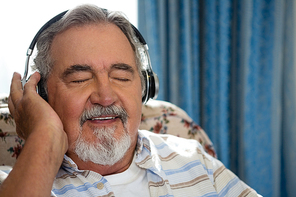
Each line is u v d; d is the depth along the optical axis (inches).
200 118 74.1
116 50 31.5
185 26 67.0
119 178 33.5
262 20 68.8
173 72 67.4
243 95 69.6
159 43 65.9
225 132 71.0
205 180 36.7
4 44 60.4
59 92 30.7
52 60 31.3
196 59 69.7
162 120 47.1
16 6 60.6
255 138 70.4
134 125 32.2
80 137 30.1
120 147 30.6
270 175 71.0
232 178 39.4
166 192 33.6
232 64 73.1
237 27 71.1
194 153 39.1
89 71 30.4
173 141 41.4
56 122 24.5
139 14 65.7
